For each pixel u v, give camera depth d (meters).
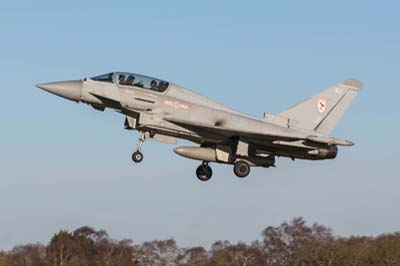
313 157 105.50
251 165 103.69
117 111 102.69
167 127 100.19
